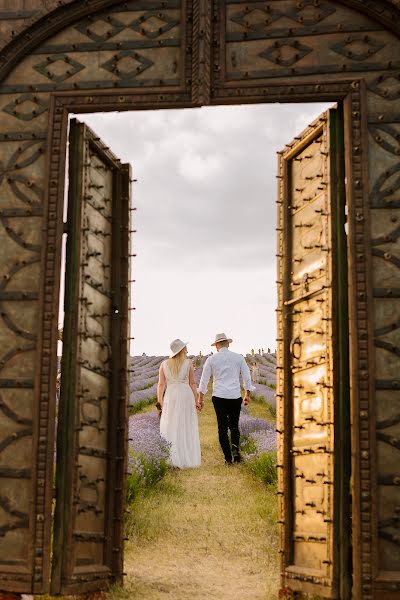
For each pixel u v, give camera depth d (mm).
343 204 5242
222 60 5375
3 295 5234
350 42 5332
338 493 4934
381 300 5004
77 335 5160
